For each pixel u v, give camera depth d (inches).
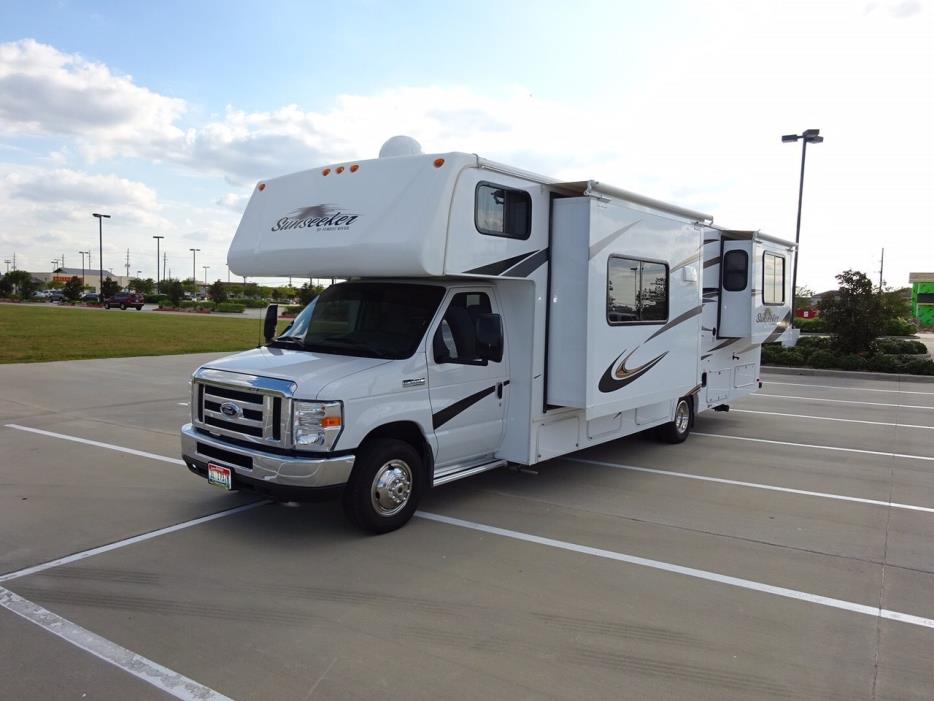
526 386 251.0
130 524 223.1
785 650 149.9
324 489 196.2
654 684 135.8
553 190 253.1
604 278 256.2
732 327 397.7
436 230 209.8
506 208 235.9
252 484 202.7
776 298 432.1
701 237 335.6
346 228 227.0
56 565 189.5
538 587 180.2
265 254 250.2
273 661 141.8
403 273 214.4
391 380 210.2
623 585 182.7
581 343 249.3
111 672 136.6
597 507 252.2
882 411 487.2
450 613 164.6
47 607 164.6
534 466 316.8
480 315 233.9
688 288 325.4
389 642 150.5
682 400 367.2
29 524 222.1
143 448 327.3
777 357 758.5
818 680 138.2
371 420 204.1
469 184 219.9
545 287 254.4
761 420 449.7
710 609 169.3
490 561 197.3
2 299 2994.6
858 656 147.9
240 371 213.3
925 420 449.7
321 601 169.9
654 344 297.6
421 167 217.8
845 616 166.9
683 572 192.4
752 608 170.4
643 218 282.0
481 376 242.1
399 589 177.3
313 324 249.6
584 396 249.1
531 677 137.5
